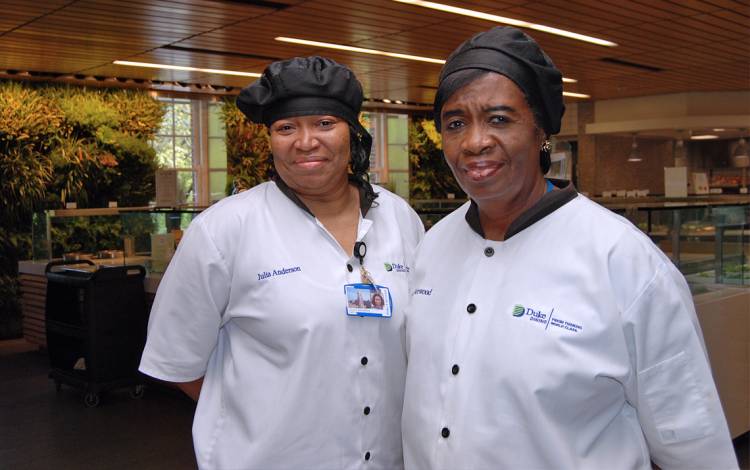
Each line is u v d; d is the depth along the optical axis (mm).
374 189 1966
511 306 1357
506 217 1449
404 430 1539
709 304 3703
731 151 14562
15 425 4852
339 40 6879
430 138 13578
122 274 5277
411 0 5426
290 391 1648
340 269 1744
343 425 1691
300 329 1652
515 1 5508
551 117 1361
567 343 1282
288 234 1741
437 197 13984
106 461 4168
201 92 10328
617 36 6926
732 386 3873
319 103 1666
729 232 4098
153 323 1787
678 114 11602
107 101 9453
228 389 1733
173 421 4898
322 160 1690
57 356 5609
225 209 1762
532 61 1325
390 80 9688
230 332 1778
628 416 1393
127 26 6020
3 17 5629
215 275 1721
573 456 1293
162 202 6199
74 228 7273
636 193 9328
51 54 7238
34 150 8734
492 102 1304
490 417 1334
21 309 8539
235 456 1681
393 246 1847
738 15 6109
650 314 1299
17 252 8508
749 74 9578
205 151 11023
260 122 1768
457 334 1433
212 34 6438
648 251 1326
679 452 1338
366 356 1721
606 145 13117
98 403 5266
